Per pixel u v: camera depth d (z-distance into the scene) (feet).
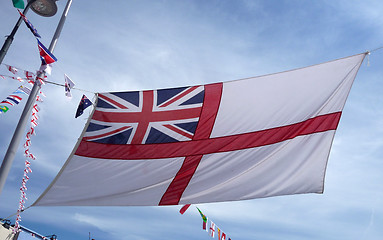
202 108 17.76
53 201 15.76
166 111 17.85
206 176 16.47
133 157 16.92
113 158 16.88
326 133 16.51
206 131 17.34
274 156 16.60
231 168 16.58
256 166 16.53
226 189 16.22
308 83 17.52
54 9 17.65
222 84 18.29
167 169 16.69
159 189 16.31
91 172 16.51
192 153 16.99
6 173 14.26
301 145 16.60
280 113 17.22
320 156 16.25
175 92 18.31
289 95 17.47
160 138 17.34
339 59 17.35
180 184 16.46
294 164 16.37
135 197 16.19
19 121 15.43
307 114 17.01
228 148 16.94
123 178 16.46
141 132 17.43
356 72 17.12
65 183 16.20
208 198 16.03
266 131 17.04
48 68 15.84
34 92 16.15
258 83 18.03
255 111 17.46
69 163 16.66
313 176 16.07
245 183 16.25
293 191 15.94
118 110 17.97
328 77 17.35
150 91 18.40
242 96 17.76
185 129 17.40
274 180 16.21
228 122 17.38
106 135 17.42
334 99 16.98
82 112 17.42
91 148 17.10
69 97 16.99
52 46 17.98
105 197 16.11
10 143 14.87
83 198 15.97
